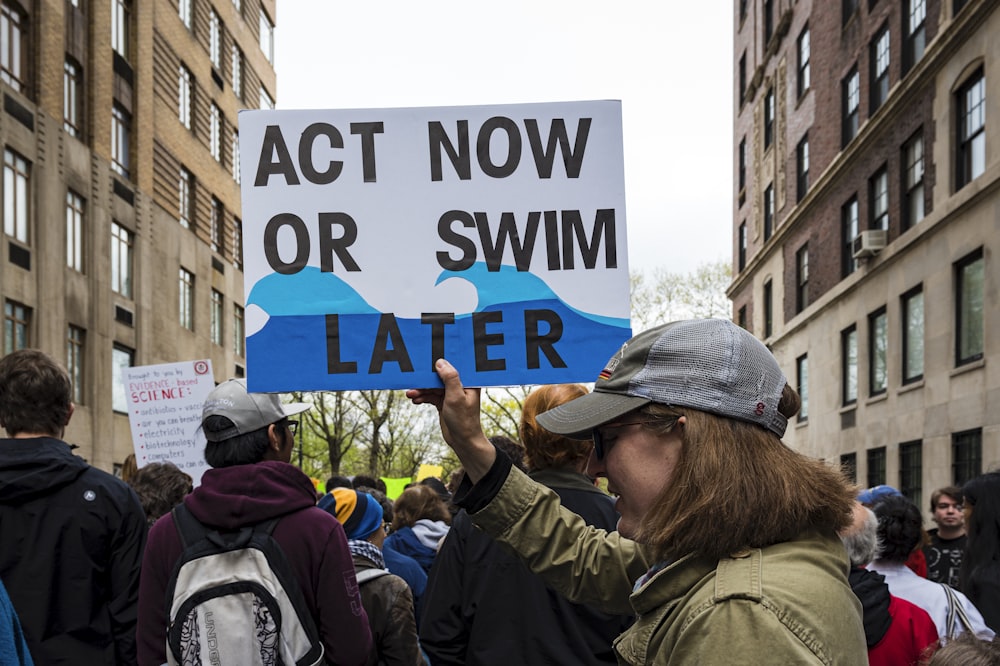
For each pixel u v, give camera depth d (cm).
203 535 252
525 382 219
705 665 132
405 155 226
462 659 285
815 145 2338
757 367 155
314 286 220
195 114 2983
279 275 220
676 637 142
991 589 368
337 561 257
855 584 310
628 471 158
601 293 223
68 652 315
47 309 1925
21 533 317
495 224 224
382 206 224
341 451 4628
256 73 3778
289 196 223
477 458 204
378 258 222
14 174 1827
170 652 240
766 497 144
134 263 2448
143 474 440
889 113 1766
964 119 1481
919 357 1667
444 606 285
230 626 235
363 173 224
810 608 133
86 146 2173
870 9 1953
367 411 4275
